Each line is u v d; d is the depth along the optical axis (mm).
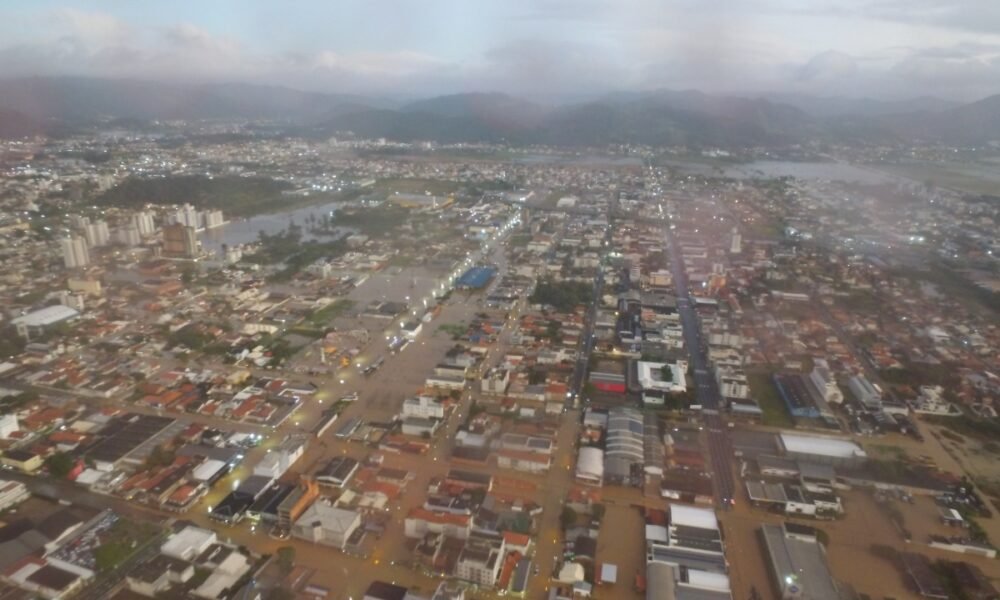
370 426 142375
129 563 99438
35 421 139000
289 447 129625
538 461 126250
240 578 96500
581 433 141250
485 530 106500
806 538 106000
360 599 92750
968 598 94625
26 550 100250
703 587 94750
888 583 98688
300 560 101250
